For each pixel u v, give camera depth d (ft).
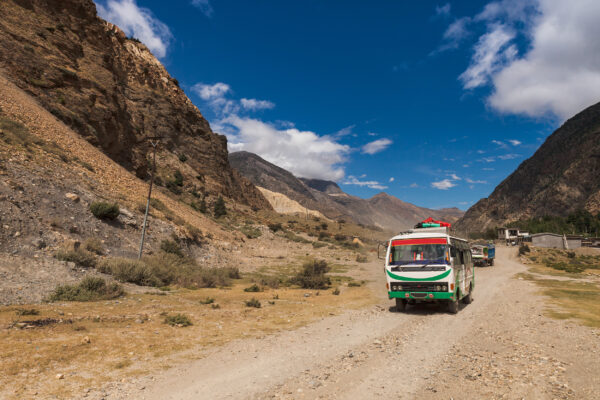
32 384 15.17
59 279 42.16
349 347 23.70
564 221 540.52
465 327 30.48
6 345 20.11
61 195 68.44
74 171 83.92
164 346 23.09
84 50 169.68
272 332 28.66
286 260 132.26
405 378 17.19
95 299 37.78
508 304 44.86
